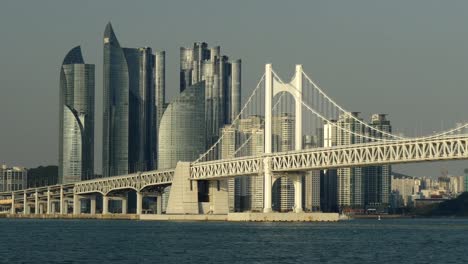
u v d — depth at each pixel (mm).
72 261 182250
